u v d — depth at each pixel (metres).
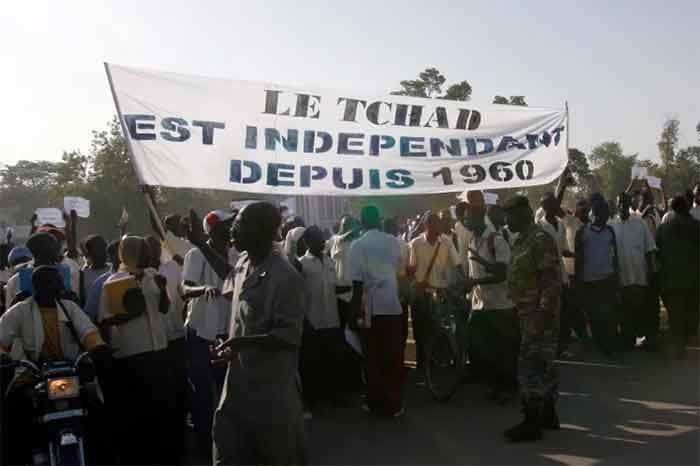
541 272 6.09
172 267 6.26
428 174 7.94
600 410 7.04
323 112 7.56
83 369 4.94
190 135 6.92
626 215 10.01
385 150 7.82
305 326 7.58
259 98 7.28
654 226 11.72
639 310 9.97
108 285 5.53
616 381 8.23
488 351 7.48
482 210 7.60
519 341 7.43
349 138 7.66
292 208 17.33
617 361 9.35
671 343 9.80
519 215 6.22
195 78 7.03
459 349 7.68
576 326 10.47
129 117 6.69
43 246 5.32
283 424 3.75
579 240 9.72
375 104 7.83
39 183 67.69
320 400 7.85
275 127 7.32
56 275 5.11
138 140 6.70
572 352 10.05
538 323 6.12
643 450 5.81
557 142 8.45
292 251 8.05
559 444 6.04
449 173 8.04
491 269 7.32
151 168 6.71
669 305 9.46
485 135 8.24
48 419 4.62
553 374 6.29
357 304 7.13
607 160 62.22
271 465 3.79
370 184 7.70
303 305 3.81
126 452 5.64
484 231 7.59
